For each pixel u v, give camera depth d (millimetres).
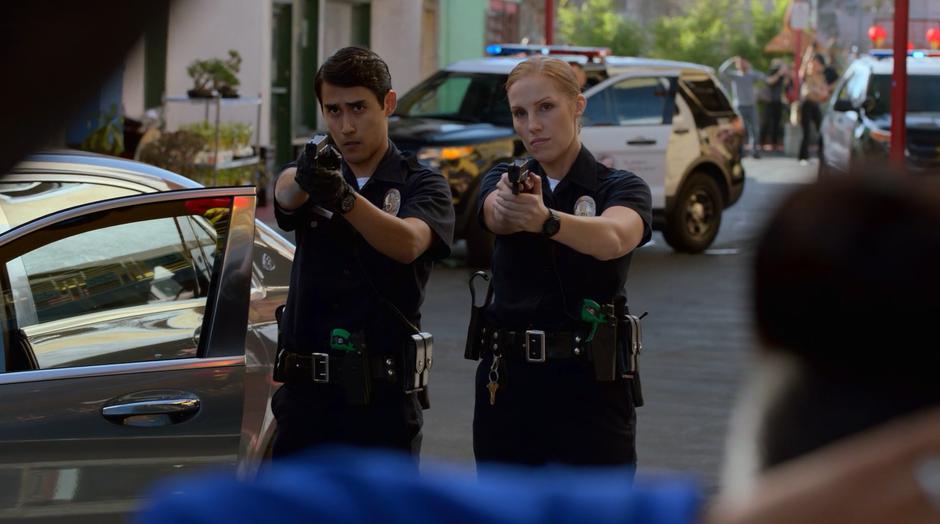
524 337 7699
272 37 36438
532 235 7633
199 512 1408
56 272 8180
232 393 8125
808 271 1519
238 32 32375
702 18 70688
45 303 8109
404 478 1463
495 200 7395
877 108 34688
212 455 8055
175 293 8367
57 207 9180
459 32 47625
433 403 14484
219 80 28547
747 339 1603
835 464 1377
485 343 7910
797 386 1532
